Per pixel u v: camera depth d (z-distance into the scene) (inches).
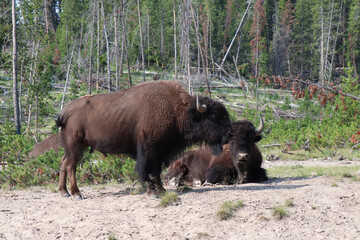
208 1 6250.0
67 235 550.9
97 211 648.4
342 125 1796.3
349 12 6850.4
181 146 756.6
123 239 527.8
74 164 756.0
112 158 1037.2
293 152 1581.0
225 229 547.2
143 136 717.9
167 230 553.6
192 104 732.7
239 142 772.6
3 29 3004.4
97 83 4099.4
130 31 6018.7
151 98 727.1
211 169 896.3
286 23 6688.0
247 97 3639.3
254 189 749.3
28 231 568.4
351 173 910.4
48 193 851.4
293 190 711.7
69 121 757.9
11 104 3080.7
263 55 5433.1
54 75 4598.9
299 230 532.7
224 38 6697.8
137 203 679.1
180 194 729.0
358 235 510.3
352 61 6294.3
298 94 1175.0
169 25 6791.3
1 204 720.3
